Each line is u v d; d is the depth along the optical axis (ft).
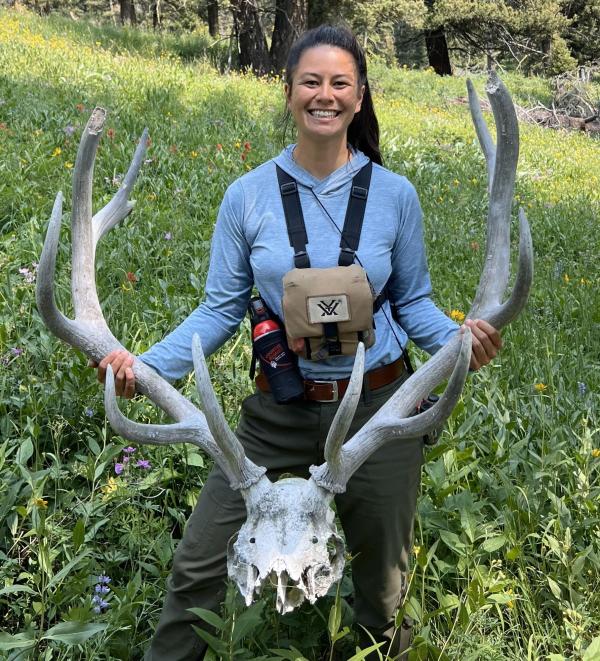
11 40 49.34
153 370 9.08
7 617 10.81
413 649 9.39
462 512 11.16
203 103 42.14
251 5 63.57
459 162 40.27
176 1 116.57
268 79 59.36
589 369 17.88
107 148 28.53
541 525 11.96
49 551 10.57
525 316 19.84
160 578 11.09
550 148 55.52
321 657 10.78
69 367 14.25
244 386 14.93
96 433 13.55
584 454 12.67
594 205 37.70
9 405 13.85
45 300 8.33
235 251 9.34
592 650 9.57
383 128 45.98
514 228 29.96
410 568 11.20
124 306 17.33
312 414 9.24
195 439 8.52
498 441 13.26
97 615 10.05
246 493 8.06
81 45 56.95
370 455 8.98
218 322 9.57
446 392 7.94
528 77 97.96
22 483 11.77
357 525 9.44
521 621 11.10
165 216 23.41
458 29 97.40
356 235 8.96
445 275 23.24
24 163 26.21
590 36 121.29
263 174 9.20
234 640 8.77
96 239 9.36
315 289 8.58
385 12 89.61
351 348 8.77
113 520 11.71
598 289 23.53
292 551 7.54
